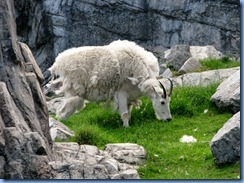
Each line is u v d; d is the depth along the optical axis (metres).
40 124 20.25
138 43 42.34
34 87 20.36
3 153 18.30
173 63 35.88
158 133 26.25
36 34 43.16
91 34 42.59
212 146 20.75
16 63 20.11
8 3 20.44
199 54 37.47
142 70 27.64
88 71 27.28
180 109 28.62
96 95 27.52
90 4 42.53
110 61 27.31
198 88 30.41
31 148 18.61
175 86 31.62
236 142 20.41
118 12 42.41
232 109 27.81
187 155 22.31
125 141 25.30
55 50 42.09
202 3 41.28
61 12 42.41
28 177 18.33
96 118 28.30
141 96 28.06
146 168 20.97
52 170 18.61
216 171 20.48
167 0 41.84
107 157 21.02
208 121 27.31
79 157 20.45
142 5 42.25
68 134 24.00
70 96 27.44
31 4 43.22
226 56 37.62
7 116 18.78
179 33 41.69
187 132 26.05
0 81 19.47
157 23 42.06
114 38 42.56
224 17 41.00
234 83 28.58
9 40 20.00
